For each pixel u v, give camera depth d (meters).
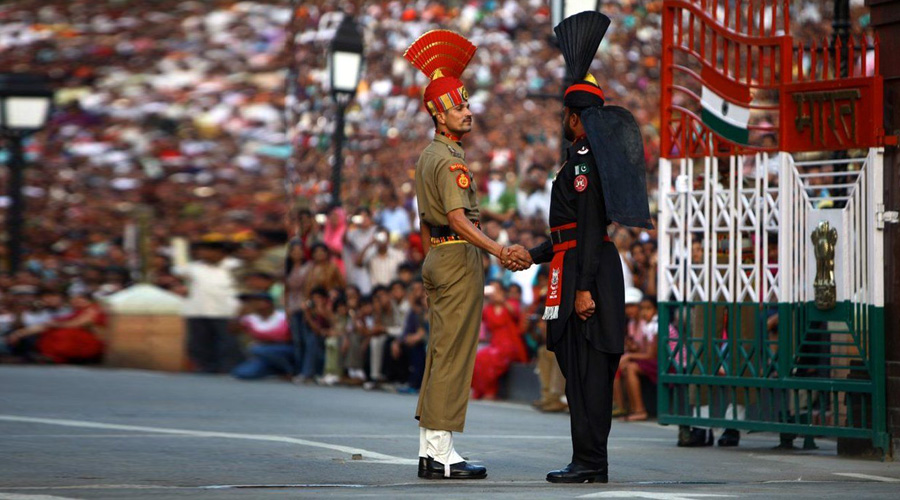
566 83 46.31
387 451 31.23
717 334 36.09
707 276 35.81
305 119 89.69
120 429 35.53
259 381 61.47
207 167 101.12
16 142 69.44
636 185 26.47
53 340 66.12
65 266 78.56
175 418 39.50
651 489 25.27
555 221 27.20
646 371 45.69
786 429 34.03
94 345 66.38
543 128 86.56
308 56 90.38
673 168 41.72
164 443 32.12
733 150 35.19
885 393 32.75
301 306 61.84
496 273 57.16
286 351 62.50
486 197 72.06
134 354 65.44
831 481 28.08
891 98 33.09
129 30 128.75
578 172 26.52
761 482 27.58
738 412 35.62
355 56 65.44
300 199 86.38
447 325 26.91
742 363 35.16
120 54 124.44
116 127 110.19
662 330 36.59
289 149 95.56
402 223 75.50
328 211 66.19
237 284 65.06
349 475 27.11
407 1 97.19
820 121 33.75
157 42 126.69
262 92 117.31
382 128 91.31
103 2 133.88
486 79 93.44
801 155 36.00
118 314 65.94
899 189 32.66
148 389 51.53
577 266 26.52
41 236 86.38
